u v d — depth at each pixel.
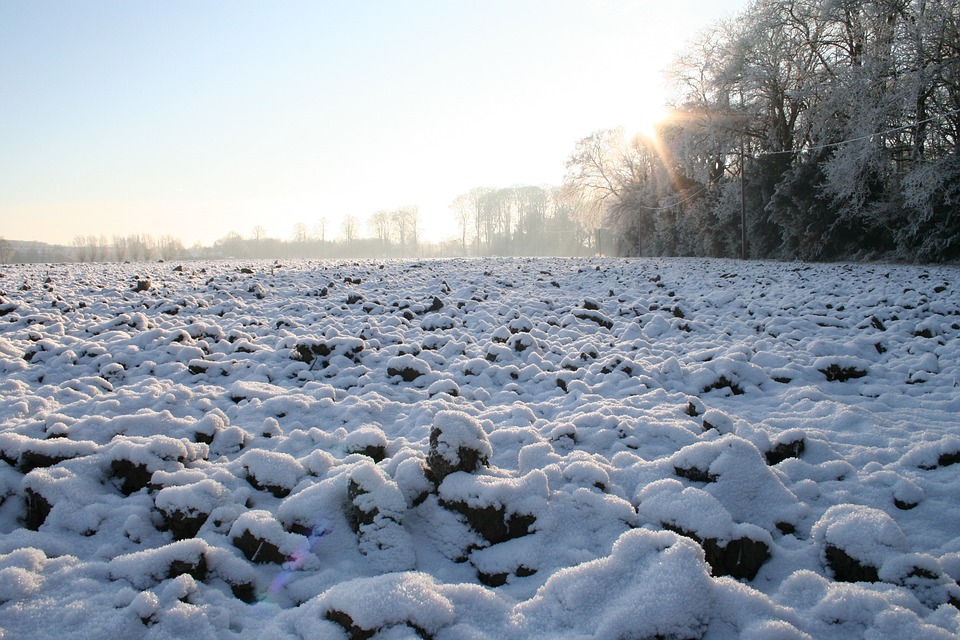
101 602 2.53
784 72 34.66
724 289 15.65
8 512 3.41
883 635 2.40
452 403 5.72
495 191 116.94
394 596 2.39
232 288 14.55
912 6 25.33
